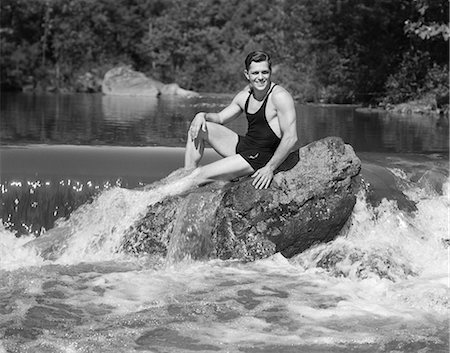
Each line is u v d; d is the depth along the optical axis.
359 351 4.70
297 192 6.50
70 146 9.26
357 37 25.16
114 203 6.90
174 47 45.78
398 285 6.09
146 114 17.45
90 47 43.19
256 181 6.52
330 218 6.62
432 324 5.22
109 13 45.19
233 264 6.47
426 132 13.20
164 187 6.85
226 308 5.41
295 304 5.54
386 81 22.50
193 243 6.55
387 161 8.77
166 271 6.30
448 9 19.30
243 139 6.76
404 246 6.99
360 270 6.28
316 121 15.52
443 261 6.83
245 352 4.63
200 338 4.84
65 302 5.47
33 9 41.97
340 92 24.62
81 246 6.80
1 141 10.20
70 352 4.57
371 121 15.79
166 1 48.59
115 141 10.59
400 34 23.86
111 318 5.16
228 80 44.03
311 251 6.67
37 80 40.72
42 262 6.55
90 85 39.91
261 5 52.28
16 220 7.26
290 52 30.16
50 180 7.38
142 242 6.71
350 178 6.69
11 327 4.95
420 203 7.56
